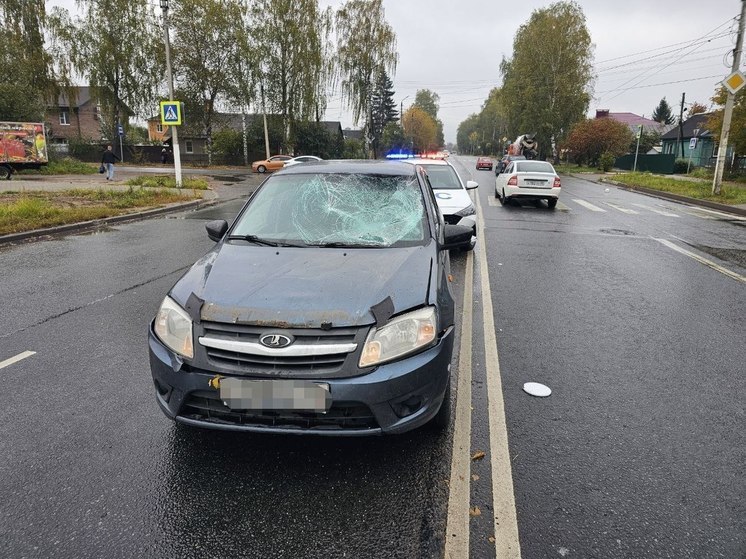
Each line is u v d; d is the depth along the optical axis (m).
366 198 4.24
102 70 40.50
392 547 2.42
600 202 18.83
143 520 2.58
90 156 46.88
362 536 2.49
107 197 16.53
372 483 2.87
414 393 2.81
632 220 14.07
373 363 2.72
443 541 2.46
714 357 4.75
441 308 3.14
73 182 22.50
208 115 42.88
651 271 8.10
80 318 5.54
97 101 43.03
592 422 3.56
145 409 3.65
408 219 4.04
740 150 25.73
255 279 3.12
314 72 44.19
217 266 3.37
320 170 4.63
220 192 20.66
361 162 4.95
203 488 2.82
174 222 12.67
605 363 4.57
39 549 2.37
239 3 40.72
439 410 3.26
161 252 9.01
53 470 2.95
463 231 4.21
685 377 4.32
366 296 2.93
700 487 2.89
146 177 23.69
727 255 9.47
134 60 40.75
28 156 25.27
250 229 3.99
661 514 2.66
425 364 2.85
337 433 2.71
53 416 3.54
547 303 6.35
